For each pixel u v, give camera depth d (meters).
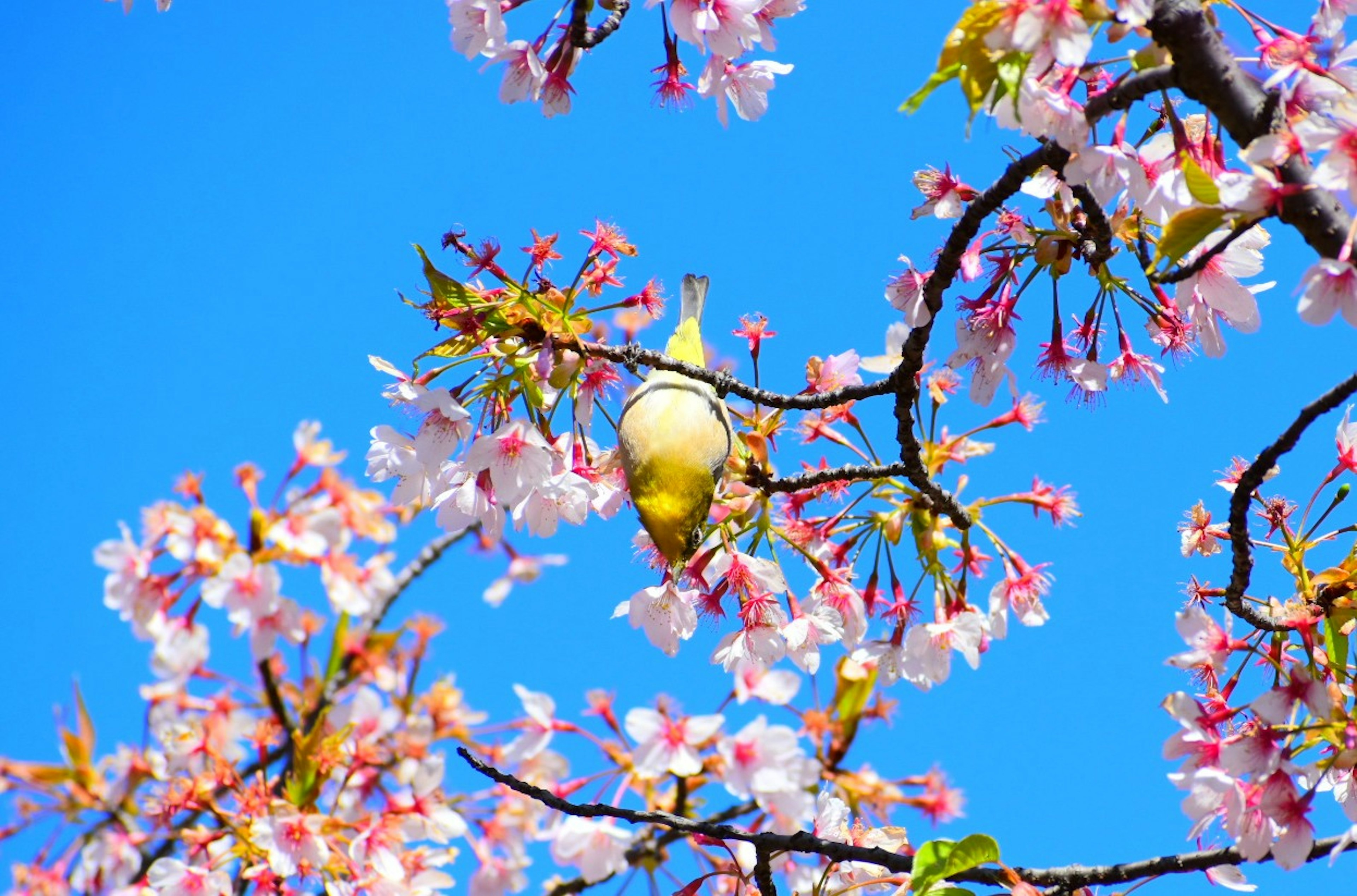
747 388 5.10
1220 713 4.23
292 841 6.25
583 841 5.44
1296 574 4.53
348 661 7.62
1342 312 3.28
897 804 7.17
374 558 6.62
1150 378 5.11
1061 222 4.86
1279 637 4.39
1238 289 4.47
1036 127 3.88
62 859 6.59
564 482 5.01
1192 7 3.47
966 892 4.16
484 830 7.40
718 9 4.99
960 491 5.61
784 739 5.23
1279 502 4.80
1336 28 3.82
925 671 5.33
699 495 4.91
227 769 6.64
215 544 6.27
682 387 5.02
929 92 3.58
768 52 5.29
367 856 6.34
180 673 6.57
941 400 5.51
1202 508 4.94
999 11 3.46
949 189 4.99
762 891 4.79
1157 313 5.06
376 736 6.75
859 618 5.41
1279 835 4.06
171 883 6.25
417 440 4.90
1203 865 4.29
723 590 5.26
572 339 4.77
